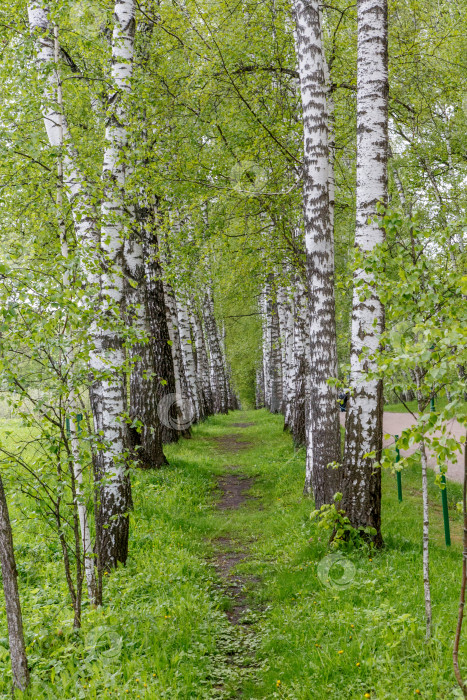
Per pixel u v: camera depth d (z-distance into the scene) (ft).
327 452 27.17
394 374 12.83
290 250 42.16
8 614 13.02
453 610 14.71
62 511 23.09
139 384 41.14
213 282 53.62
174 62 36.60
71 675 13.48
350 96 39.14
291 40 35.19
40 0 22.67
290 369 66.80
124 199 23.82
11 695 12.85
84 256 16.31
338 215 48.34
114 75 24.58
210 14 34.50
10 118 19.63
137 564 22.07
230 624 17.79
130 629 15.72
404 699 11.14
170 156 34.65
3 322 13.08
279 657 14.66
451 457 10.59
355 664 12.94
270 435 67.21
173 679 13.42
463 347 10.12
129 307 22.71
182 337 71.61
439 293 13.00
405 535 23.79
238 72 34.65
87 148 25.75
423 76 37.32
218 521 30.53
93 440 15.35
